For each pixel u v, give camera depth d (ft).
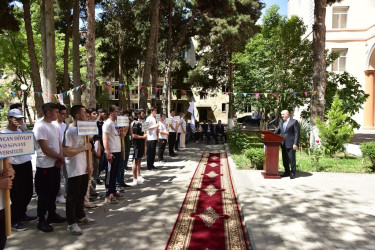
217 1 71.87
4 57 87.20
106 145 19.80
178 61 98.89
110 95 137.80
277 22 57.88
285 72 55.36
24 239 14.75
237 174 28.32
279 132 28.07
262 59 54.19
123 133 23.57
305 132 45.16
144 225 16.44
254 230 14.76
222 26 76.69
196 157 43.14
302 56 55.26
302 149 44.70
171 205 19.93
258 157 30.48
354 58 75.82
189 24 73.10
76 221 16.53
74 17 53.21
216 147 57.41
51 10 44.39
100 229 15.90
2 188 9.89
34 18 87.45
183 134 55.72
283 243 13.29
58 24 90.02
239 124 52.75
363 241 13.52
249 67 54.80
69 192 15.43
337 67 77.20
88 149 15.97
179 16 80.59
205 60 93.35
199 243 14.06
